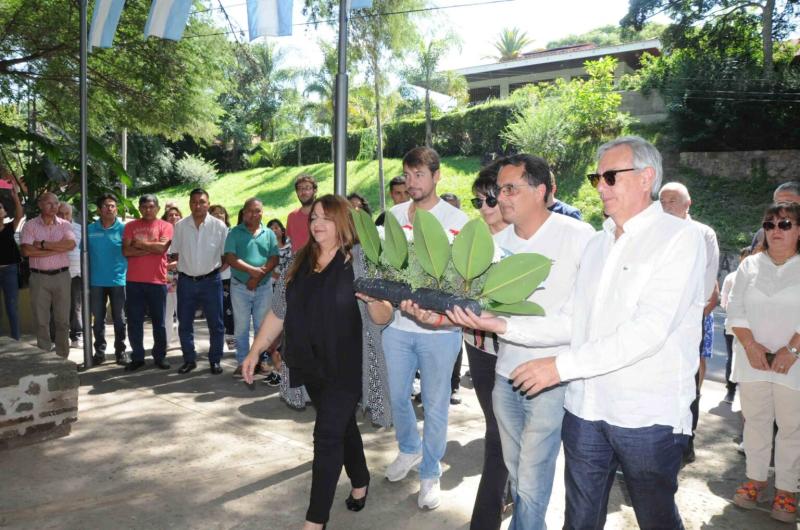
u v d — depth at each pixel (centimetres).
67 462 407
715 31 2427
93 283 680
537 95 2677
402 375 368
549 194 283
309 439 455
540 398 264
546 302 272
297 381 324
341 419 306
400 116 3142
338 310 307
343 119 486
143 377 627
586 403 232
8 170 1134
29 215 1123
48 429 445
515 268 226
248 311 630
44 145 1131
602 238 242
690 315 225
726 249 1683
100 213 689
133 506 348
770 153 2005
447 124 2923
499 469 294
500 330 241
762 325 357
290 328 313
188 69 1510
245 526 329
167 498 359
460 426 496
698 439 483
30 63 1478
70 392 452
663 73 2386
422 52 2808
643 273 220
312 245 320
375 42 2212
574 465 238
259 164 4300
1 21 1395
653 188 228
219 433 465
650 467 221
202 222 633
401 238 251
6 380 418
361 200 613
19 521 329
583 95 2348
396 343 364
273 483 380
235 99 4341
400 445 387
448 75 2888
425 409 357
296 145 3981
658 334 210
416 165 378
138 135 3691
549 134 2331
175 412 513
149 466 403
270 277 639
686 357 224
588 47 3831
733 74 2109
